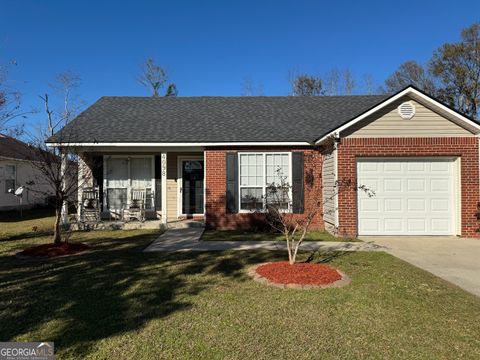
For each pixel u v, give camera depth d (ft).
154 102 53.06
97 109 49.57
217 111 49.57
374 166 36.37
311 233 38.11
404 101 35.55
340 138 35.68
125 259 25.45
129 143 39.81
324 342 13.04
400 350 12.53
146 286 19.17
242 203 41.47
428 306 16.60
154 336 13.33
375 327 14.33
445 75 97.76
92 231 39.04
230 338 13.25
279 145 40.96
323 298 17.51
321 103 52.49
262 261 25.04
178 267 23.25
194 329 13.94
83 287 18.97
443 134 35.47
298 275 20.49
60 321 14.58
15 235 36.94
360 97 54.39
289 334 13.64
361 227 36.42
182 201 47.21
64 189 35.27
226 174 41.37
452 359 11.96
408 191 36.37
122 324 14.33
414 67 106.01
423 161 36.29
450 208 36.27
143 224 40.83
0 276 21.04
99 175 45.29
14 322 14.49
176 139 40.52
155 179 46.29
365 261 25.25
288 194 39.11
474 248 30.19
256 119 46.73
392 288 19.15
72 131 37.76
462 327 14.39
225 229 40.88
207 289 18.75
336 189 34.86
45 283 19.67
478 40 93.56
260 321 14.78
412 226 36.35
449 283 20.27
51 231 39.60
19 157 69.21
